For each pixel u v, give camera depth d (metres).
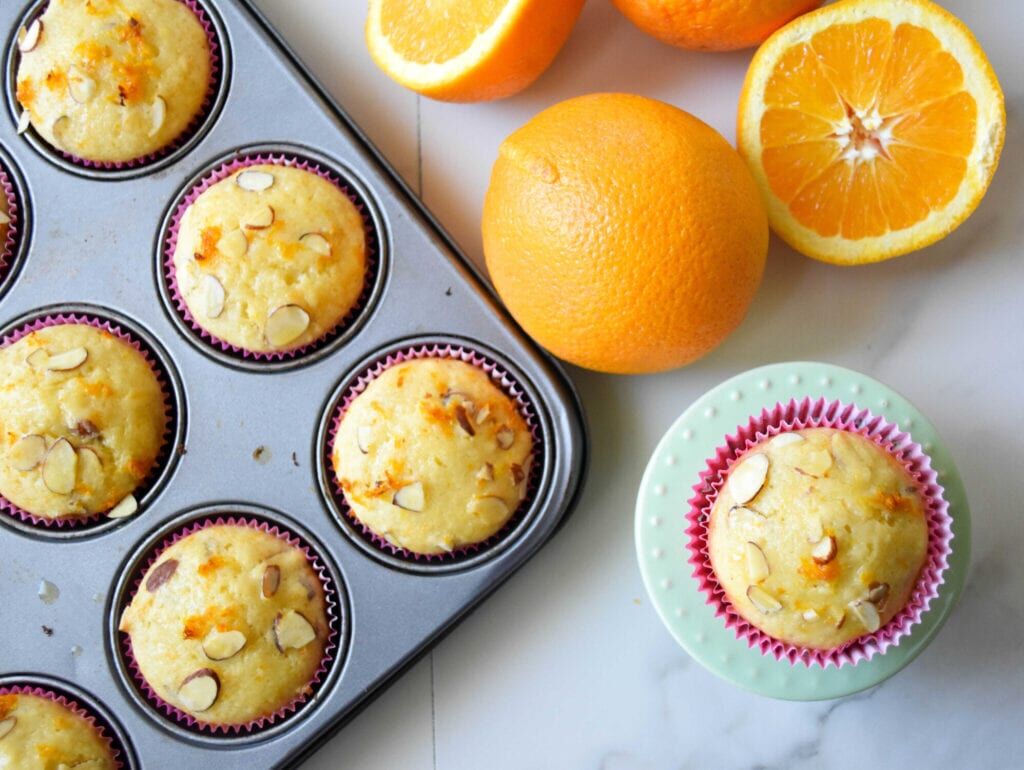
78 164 0.41
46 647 0.39
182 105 0.40
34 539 0.40
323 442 0.39
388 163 0.40
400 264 0.39
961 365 0.40
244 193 0.39
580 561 0.40
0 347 0.40
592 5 0.41
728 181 0.35
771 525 0.34
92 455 0.39
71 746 0.39
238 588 0.38
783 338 0.40
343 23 0.41
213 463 0.39
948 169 0.37
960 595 0.38
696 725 0.40
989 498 0.39
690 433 0.36
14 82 0.41
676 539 0.36
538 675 0.40
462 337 0.39
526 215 0.35
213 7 0.40
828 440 0.35
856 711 0.39
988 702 0.39
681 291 0.35
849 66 0.37
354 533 0.39
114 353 0.40
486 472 0.37
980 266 0.40
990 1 0.40
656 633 0.40
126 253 0.40
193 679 0.38
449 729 0.40
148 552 0.40
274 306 0.39
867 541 0.34
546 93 0.41
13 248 0.41
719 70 0.40
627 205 0.34
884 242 0.38
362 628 0.38
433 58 0.38
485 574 0.38
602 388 0.40
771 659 0.36
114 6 0.40
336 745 0.40
